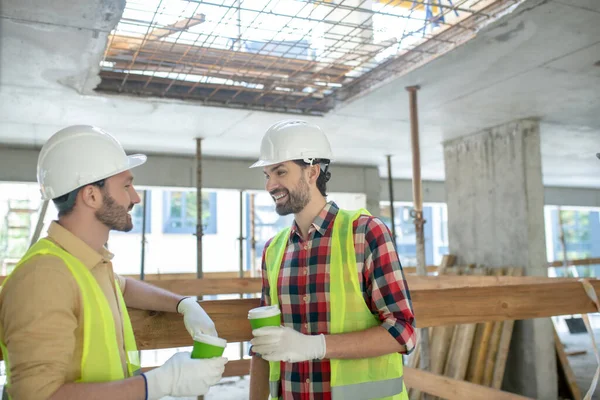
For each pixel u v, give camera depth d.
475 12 3.03
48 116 4.98
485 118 5.43
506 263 5.62
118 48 3.43
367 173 8.42
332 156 1.73
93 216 1.35
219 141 6.32
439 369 5.33
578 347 7.27
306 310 1.59
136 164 1.48
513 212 5.57
